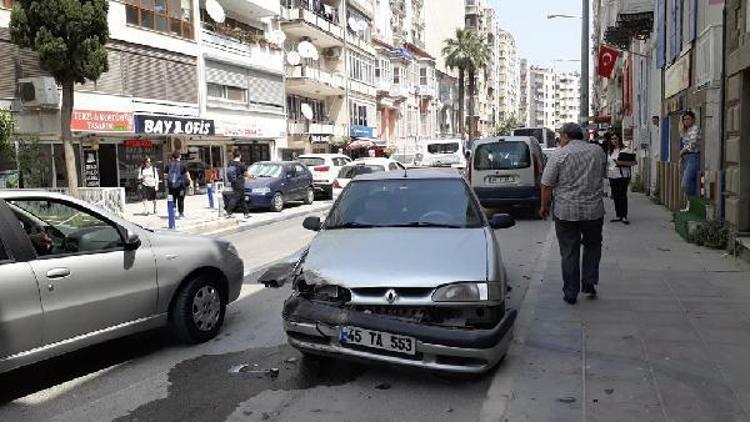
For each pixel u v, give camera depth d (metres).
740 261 8.60
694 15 12.67
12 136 15.03
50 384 5.10
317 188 24.70
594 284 7.00
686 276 7.86
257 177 20.64
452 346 4.49
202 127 26.20
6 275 4.56
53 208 5.20
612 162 13.02
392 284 4.71
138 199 24.08
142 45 23.66
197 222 16.36
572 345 5.44
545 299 7.00
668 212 14.92
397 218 6.12
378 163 24.16
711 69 11.11
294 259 8.77
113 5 22.25
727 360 4.95
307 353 5.06
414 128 62.50
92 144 21.97
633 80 26.97
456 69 85.44
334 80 41.19
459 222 5.98
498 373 4.87
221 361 5.56
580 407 4.22
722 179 9.99
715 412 4.07
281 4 35.72
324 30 38.84
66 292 4.92
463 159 31.00
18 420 4.43
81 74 16.61
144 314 5.58
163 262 5.73
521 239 11.88
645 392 4.41
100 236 5.40
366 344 4.65
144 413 4.51
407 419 4.29
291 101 38.25
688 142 12.07
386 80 53.81
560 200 6.72
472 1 104.50
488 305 4.73
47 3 15.85
